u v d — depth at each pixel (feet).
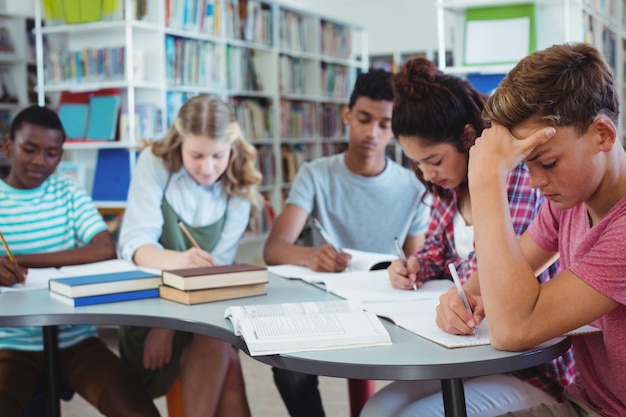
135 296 6.44
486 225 4.60
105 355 7.75
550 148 4.38
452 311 4.96
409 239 9.25
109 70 14.42
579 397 4.98
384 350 4.64
